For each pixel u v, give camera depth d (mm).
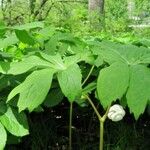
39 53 566
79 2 6352
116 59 564
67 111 831
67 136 838
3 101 579
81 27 3422
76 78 511
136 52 583
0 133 538
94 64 580
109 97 504
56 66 545
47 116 806
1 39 638
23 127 555
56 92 651
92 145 828
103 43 623
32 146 752
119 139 809
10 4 6020
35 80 521
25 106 510
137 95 501
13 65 549
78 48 663
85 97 580
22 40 620
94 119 837
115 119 554
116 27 3754
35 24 603
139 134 841
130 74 516
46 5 6211
